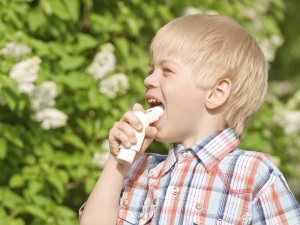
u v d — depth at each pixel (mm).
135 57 3867
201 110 1959
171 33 1992
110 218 1971
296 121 4410
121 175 1972
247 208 1838
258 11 4590
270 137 4414
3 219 3311
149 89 1990
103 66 3643
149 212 1937
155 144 4004
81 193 3934
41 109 3447
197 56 1951
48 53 3498
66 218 3465
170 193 1910
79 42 3680
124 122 1927
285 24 8078
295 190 5258
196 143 1953
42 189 3523
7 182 3553
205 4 4254
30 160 3518
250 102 2018
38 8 3592
